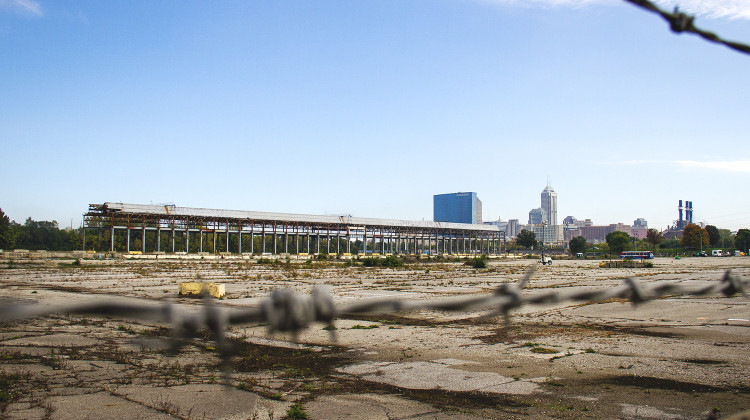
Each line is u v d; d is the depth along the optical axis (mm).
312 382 9984
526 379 10227
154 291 29203
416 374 10648
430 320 18672
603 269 68625
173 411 8086
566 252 193750
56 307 3242
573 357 12266
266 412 8102
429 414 8031
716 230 182000
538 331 16156
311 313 3801
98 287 31750
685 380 10055
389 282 39969
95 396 8875
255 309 3684
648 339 14648
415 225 127125
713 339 14609
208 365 11352
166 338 13938
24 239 133375
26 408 8156
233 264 68500
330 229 109812
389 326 17141
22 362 11453
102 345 13391
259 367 11234
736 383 9797
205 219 92688
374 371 10914
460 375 10547
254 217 96250
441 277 47656
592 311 21328
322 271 56250
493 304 5535
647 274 52562
